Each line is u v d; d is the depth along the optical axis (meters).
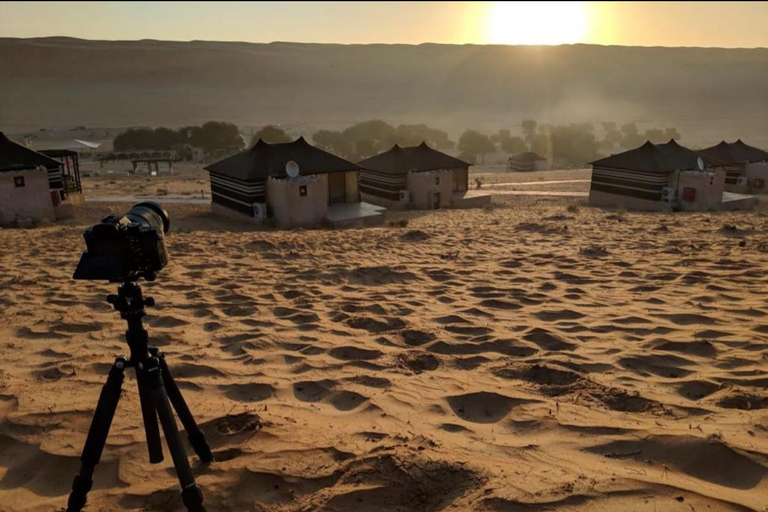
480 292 8.80
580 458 3.67
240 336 6.71
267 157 29.02
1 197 25.50
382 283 9.70
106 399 3.22
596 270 10.25
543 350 6.11
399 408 4.68
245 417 4.48
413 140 116.81
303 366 5.75
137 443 4.14
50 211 27.19
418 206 35.44
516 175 67.62
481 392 4.91
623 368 5.50
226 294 8.77
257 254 12.74
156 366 3.30
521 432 4.20
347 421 4.46
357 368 5.68
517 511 3.00
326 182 27.67
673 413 4.31
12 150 27.67
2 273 10.38
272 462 3.75
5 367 5.75
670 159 32.62
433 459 3.58
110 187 55.56
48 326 7.10
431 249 13.46
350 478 3.47
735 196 34.16
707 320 6.93
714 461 3.48
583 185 53.09
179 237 16.06
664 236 14.77
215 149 106.00
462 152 117.75
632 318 7.11
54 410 4.65
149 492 3.55
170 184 59.97
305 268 10.87
